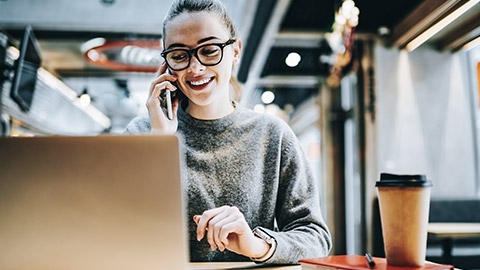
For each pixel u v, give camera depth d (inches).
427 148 199.0
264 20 173.2
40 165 32.3
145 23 194.7
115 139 32.6
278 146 55.6
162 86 53.5
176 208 32.7
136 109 267.4
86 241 32.5
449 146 199.0
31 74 116.2
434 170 197.9
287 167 55.2
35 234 32.5
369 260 33.4
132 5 186.5
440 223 184.4
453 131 199.5
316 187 55.3
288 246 42.9
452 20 156.6
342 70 233.6
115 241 32.6
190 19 50.3
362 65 208.8
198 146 54.7
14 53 118.3
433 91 200.8
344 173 268.5
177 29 50.7
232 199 53.3
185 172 53.2
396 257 32.9
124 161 32.5
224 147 54.8
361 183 209.9
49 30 199.8
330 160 270.1
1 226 32.5
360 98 212.2
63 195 32.4
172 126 53.9
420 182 32.5
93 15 190.5
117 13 189.3
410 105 200.2
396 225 32.8
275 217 56.3
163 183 32.7
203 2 51.3
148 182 32.6
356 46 205.0
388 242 33.3
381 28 191.9
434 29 168.7
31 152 32.3
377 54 200.8
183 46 50.8
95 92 292.7
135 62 156.9
